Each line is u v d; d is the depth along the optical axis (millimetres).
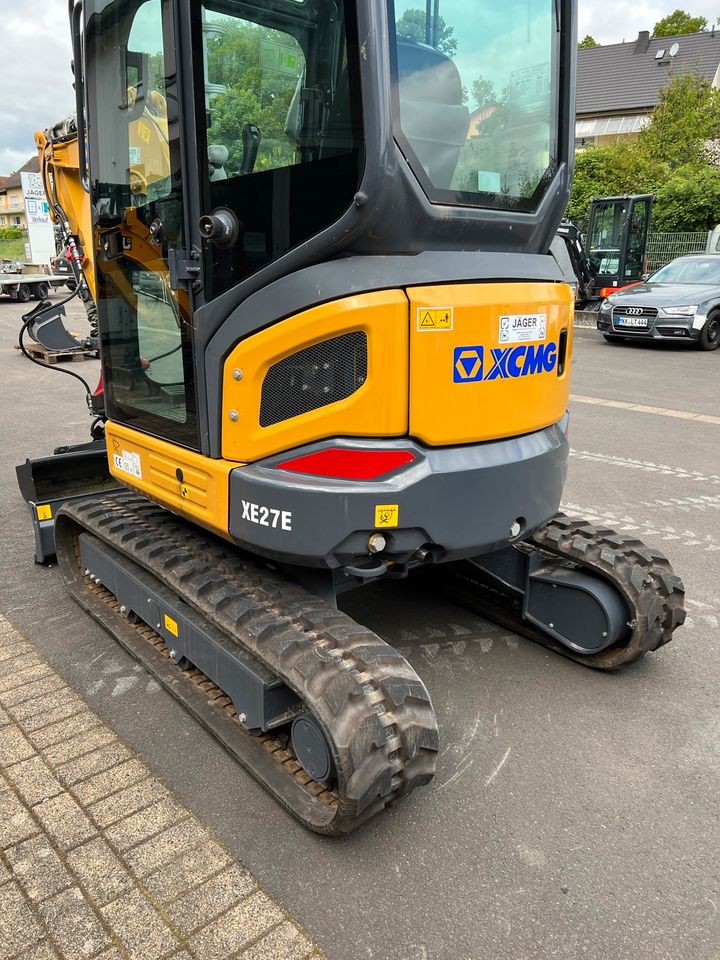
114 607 3646
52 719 2896
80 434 7312
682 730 2910
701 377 10391
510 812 2471
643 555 3107
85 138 3240
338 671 2217
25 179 30984
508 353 2432
